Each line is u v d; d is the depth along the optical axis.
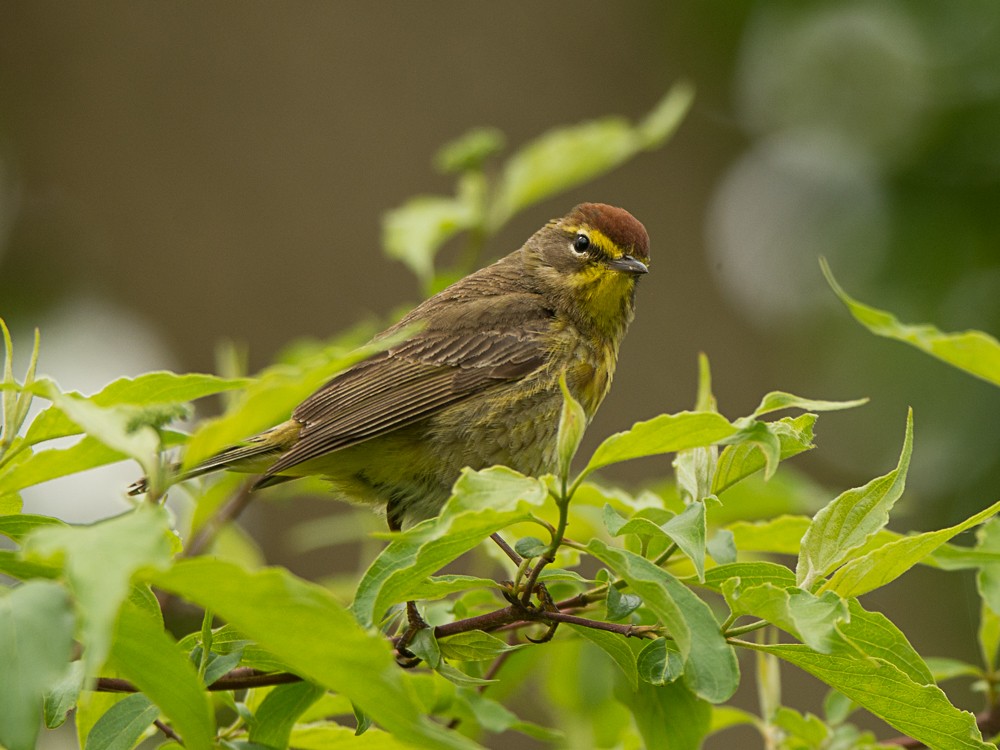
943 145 14.59
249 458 9.11
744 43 16.27
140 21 16.31
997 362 6.64
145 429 4.03
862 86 15.29
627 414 16.36
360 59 16.52
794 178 16.31
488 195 11.51
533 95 16.83
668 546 5.84
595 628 5.59
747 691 14.64
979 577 6.60
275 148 16.22
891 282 14.30
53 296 15.54
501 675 8.29
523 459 9.56
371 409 9.06
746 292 16.55
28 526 5.02
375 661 3.94
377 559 5.09
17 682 3.67
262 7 16.44
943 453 13.84
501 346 9.53
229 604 3.91
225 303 15.84
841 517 5.36
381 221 16.19
